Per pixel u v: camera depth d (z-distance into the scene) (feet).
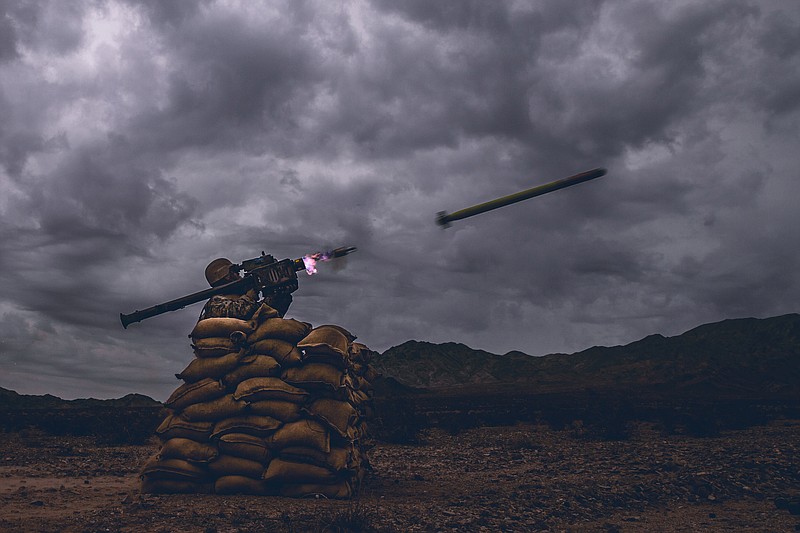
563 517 31.58
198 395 36.60
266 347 37.47
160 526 27.50
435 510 31.96
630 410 116.37
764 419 110.52
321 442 35.17
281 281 39.11
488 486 41.65
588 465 51.62
